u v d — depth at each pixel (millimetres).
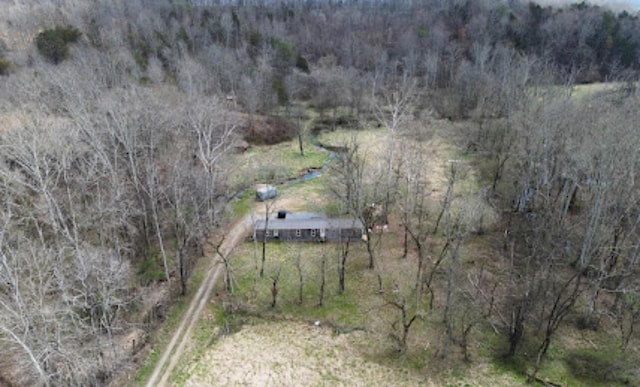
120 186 50812
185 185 57906
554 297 47188
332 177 75875
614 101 73938
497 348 43281
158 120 65312
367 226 57406
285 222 60094
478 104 96438
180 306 49094
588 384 39469
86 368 37719
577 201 61375
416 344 43938
